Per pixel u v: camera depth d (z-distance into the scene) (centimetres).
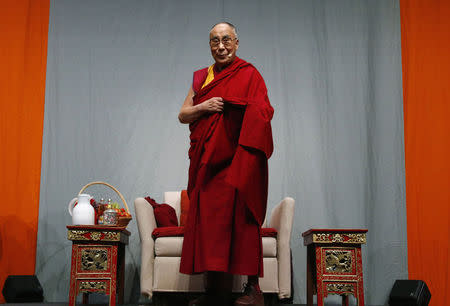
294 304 310
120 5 367
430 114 345
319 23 363
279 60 359
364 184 340
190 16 368
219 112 226
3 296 314
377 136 345
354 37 360
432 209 333
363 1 363
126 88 356
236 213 219
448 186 335
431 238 330
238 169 216
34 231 330
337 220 336
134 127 351
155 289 261
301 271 329
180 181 346
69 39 359
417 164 339
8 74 346
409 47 354
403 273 327
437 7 358
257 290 224
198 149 227
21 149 339
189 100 246
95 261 244
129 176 344
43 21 358
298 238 334
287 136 348
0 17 353
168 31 365
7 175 334
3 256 324
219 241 215
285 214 272
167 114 354
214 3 369
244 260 216
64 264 328
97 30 362
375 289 325
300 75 356
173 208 312
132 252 331
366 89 352
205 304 230
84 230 244
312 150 346
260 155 222
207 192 221
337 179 341
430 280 325
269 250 264
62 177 339
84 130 347
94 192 340
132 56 361
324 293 241
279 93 354
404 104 347
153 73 359
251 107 221
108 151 346
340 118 349
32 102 346
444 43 353
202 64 362
